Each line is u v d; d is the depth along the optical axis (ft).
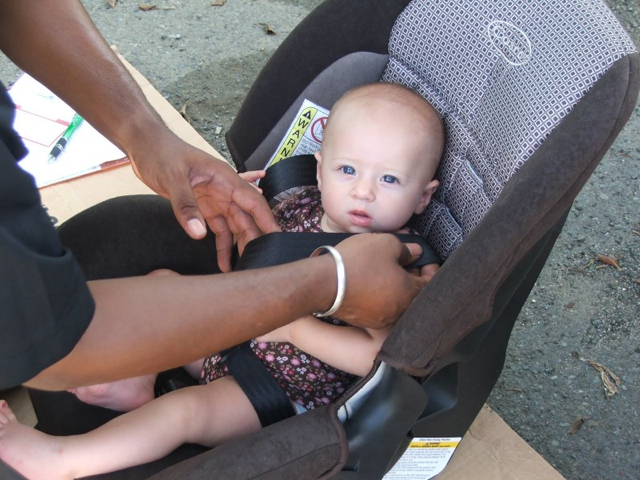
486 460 4.24
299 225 4.00
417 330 2.58
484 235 2.46
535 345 6.13
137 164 3.48
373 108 3.55
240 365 3.63
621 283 6.61
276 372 3.68
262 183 4.13
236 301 2.25
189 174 3.48
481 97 3.33
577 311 6.39
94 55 3.40
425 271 3.50
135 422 3.27
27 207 1.91
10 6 3.24
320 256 2.58
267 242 3.46
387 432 3.06
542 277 6.64
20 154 2.04
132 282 2.16
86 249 3.84
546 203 2.39
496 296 2.85
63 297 1.92
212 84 8.56
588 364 6.01
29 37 3.33
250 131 4.06
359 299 2.68
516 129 2.97
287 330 3.55
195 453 3.34
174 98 8.38
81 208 4.82
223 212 3.72
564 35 2.85
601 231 7.06
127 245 3.90
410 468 3.70
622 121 2.43
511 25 3.07
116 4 9.63
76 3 3.45
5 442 3.18
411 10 3.47
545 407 5.72
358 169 3.61
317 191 4.07
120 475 3.14
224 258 3.87
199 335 2.19
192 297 2.19
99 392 3.49
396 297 2.82
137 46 9.01
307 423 2.73
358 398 3.07
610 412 5.70
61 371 2.05
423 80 3.61
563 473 5.32
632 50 2.67
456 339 2.66
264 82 3.90
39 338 1.90
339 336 3.47
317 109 3.89
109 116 3.45
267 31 9.27
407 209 3.63
